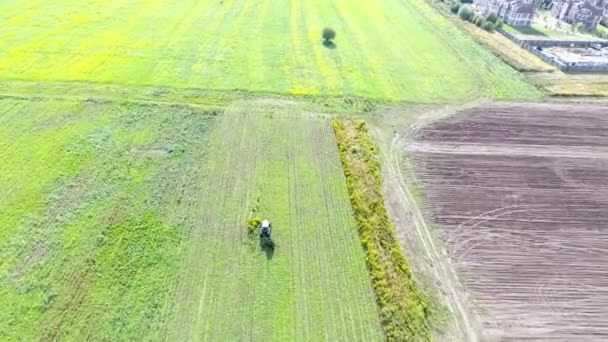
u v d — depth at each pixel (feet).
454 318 68.49
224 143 102.94
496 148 108.99
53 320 63.41
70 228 78.02
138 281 69.56
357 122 113.91
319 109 119.85
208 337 62.54
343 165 98.22
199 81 129.08
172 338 62.08
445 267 76.84
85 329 62.44
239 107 117.70
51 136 101.04
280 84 130.82
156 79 128.36
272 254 75.87
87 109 112.16
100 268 71.15
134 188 87.86
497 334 66.64
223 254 75.15
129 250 74.64
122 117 110.01
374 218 83.66
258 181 91.91
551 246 82.17
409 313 67.21
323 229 81.71
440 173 99.25
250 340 62.59
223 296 68.33
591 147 111.24
